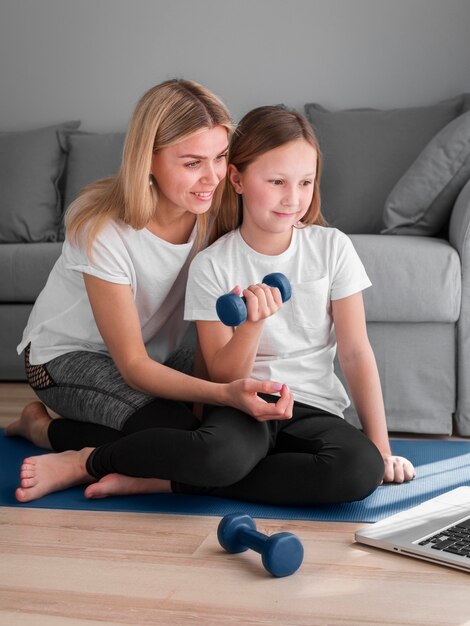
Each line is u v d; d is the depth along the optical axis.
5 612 1.18
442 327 2.19
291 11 3.36
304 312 1.80
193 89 1.73
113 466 1.63
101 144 3.36
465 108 3.09
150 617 1.16
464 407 2.17
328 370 1.84
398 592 1.22
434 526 1.42
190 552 1.39
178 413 1.73
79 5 3.54
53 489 1.69
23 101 3.62
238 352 1.67
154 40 3.49
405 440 2.14
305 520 1.53
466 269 2.17
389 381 2.21
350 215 3.02
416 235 2.61
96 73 3.55
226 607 1.19
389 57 3.30
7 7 3.61
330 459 1.57
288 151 1.72
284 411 1.58
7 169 3.31
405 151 3.05
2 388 2.77
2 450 2.02
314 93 3.37
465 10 3.24
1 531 1.50
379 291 2.18
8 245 2.89
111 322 1.77
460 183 2.53
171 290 1.91
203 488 1.66
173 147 1.68
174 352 2.12
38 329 1.95
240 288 1.76
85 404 1.83
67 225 1.85
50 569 1.33
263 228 1.77
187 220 1.85
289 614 1.16
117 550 1.40
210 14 3.42
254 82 3.41
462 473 1.81
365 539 1.39
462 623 1.13
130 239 1.78
